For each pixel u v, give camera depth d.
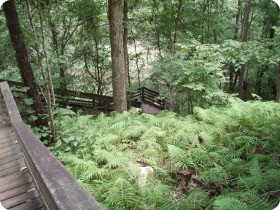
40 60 4.73
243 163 3.59
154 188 2.96
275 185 2.83
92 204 1.14
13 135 4.80
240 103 5.78
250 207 2.51
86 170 3.62
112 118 6.38
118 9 7.16
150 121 5.66
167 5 11.82
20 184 3.12
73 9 9.80
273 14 11.64
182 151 3.93
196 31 11.31
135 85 12.15
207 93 7.47
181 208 2.75
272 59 6.34
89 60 13.41
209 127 4.91
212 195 3.21
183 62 7.65
